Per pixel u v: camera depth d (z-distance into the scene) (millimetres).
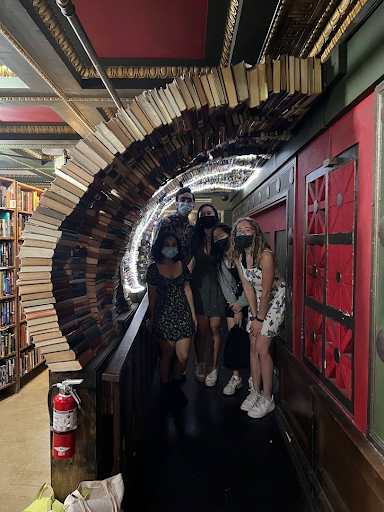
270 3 1781
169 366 3590
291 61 1866
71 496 1716
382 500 1328
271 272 2842
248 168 4418
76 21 1402
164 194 4375
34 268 1729
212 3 1954
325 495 1951
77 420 1813
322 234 2170
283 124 2486
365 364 1613
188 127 2078
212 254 3635
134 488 2240
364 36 1555
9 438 3166
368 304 1586
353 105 1727
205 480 2326
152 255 3402
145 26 2199
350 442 1633
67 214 1742
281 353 3076
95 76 2670
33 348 4773
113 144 1767
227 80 1834
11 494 2389
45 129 4184
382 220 1432
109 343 2381
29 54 2221
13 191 4414
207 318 3852
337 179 1928
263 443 2756
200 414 3209
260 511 2062
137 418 2764
